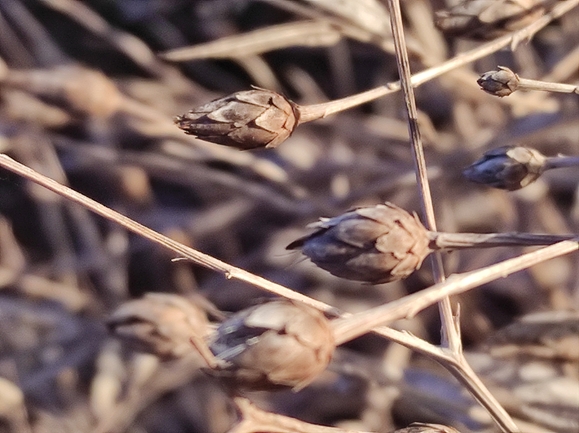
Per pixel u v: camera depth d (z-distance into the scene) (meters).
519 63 0.29
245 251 0.31
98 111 0.25
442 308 0.16
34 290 0.29
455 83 0.27
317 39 0.24
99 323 0.28
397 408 0.26
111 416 0.26
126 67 0.33
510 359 0.21
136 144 0.31
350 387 0.26
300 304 0.14
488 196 0.29
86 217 0.31
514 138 0.26
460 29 0.18
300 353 0.13
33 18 0.32
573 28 0.29
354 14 0.22
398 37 0.17
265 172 0.27
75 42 0.33
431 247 0.16
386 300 0.28
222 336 0.14
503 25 0.18
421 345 0.16
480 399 0.16
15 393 0.27
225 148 0.27
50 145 0.30
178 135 0.27
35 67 0.31
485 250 0.28
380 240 0.15
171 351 0.17
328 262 0.15
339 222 0.15
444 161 0.26
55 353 0.28
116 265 0.30
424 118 0.25
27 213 0.32
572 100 0.25
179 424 0.29
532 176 0.17
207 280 0.30
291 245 0.16
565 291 0.27
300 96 0.33
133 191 0.30
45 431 0.28
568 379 0.22
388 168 0.28
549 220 0.28
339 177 0.29
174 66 0.32
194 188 0.32
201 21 0.33
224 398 0.28
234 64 0.33
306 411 0.27
